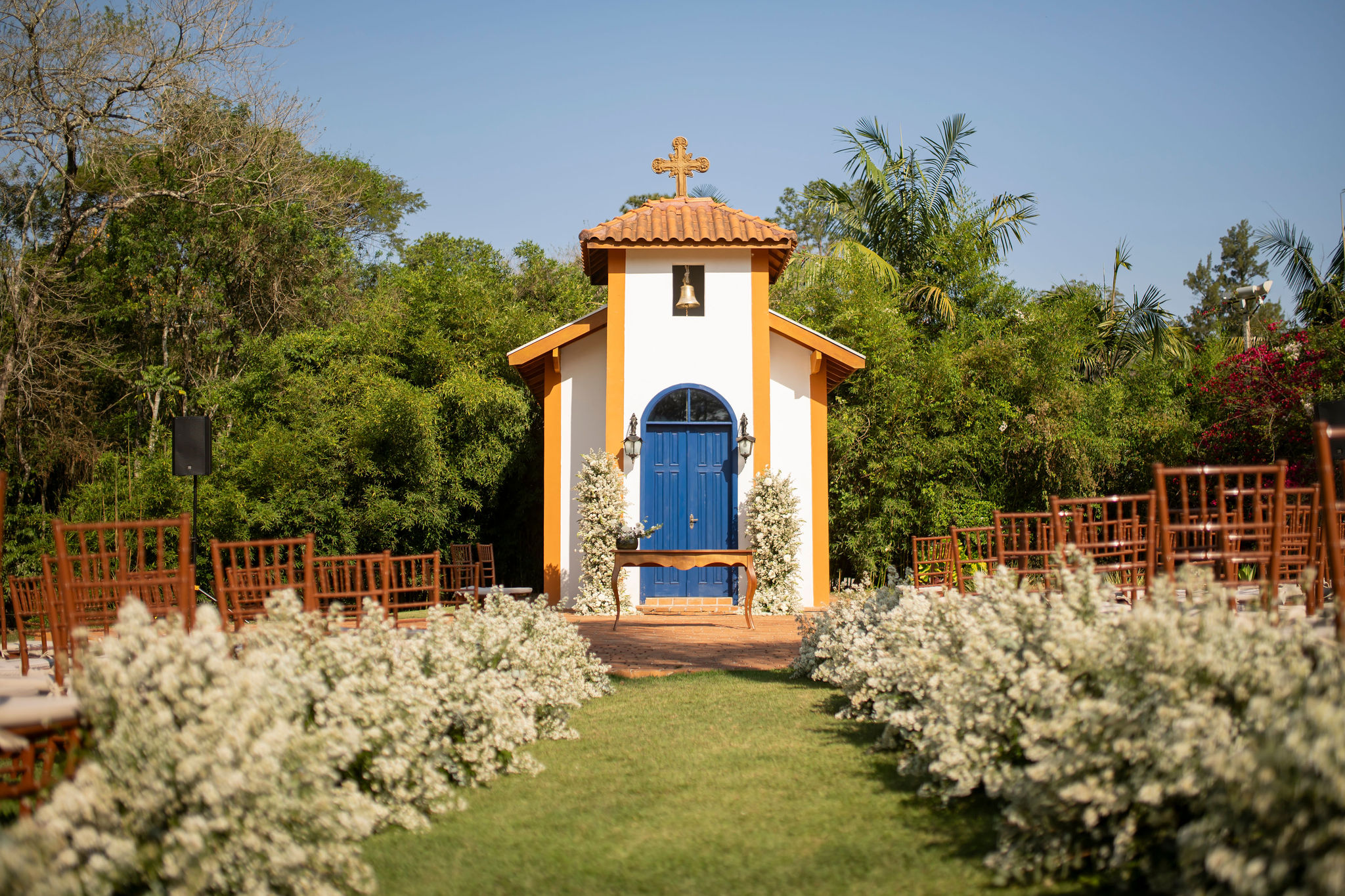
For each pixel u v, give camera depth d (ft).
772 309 61.57
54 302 60.85
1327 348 47.06
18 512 58.23
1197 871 9.82
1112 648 12.71
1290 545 19.72
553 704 20.08
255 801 10.85
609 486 43.01
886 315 53.21
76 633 12.84
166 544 48.83
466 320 56.59
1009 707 13.84
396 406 49.55
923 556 51.60
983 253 62.49
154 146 62.34
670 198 48.49
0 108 56.44
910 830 13.52
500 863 12.77
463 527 54.80
